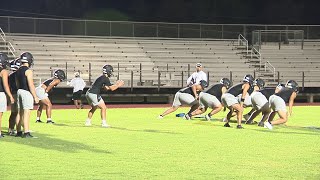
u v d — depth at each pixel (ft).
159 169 24.04
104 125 45.70
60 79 48.39
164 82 98.12
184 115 57.67
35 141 34.01
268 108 46.34
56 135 37.99
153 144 33.14
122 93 92.17
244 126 46.55
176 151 30.01
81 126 45.88
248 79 44.65
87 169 23.88
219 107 51.37
